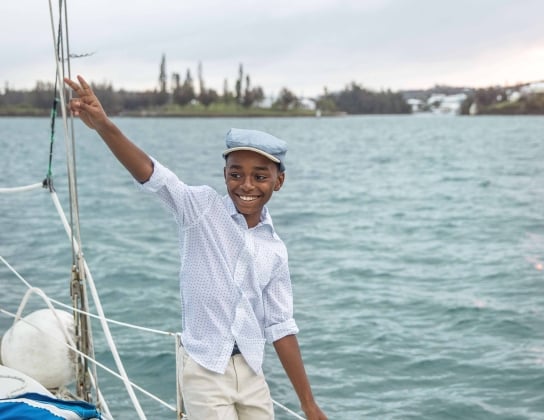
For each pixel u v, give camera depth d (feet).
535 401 22.09
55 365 12.40
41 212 63.10
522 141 224.94
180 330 28.58
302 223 62.44
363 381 23.81
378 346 27.20
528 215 66.28
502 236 54.65
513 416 21.12
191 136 279.28
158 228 56.18
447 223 62.49
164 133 313.12
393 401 22.27
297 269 42.04
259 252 9.45
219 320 9.33
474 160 145.18
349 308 32.94
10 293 32.27
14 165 123.44
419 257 46.19
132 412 20.44
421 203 78.28
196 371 9.39
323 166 134.31
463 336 28.58
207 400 9.33
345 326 29.86
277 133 322.14
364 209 72.69
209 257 9.27
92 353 12.35
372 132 328.70
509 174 112.16
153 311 31.40
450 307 32.83
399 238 54.34
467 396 22.50
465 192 88.89
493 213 68.49
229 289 9.29
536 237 53.83
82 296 11.89
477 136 269.03
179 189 9.16
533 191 88.38
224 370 9.30
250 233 9.52
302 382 9.77
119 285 36.47
